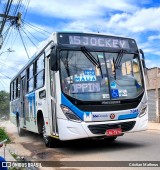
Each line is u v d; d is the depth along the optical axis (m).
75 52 4.75
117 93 4.76
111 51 4.94
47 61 5.19
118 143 5.66
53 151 5.17
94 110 4.57
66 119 4.54
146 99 5.02
